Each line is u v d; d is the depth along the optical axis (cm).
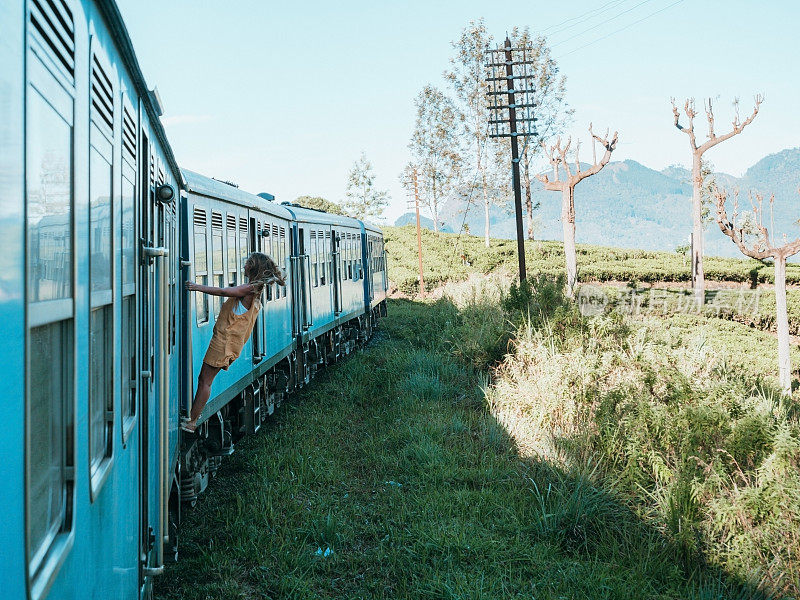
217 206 833
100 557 256
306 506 789
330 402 1329
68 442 212
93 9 253
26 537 164
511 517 771
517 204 2217
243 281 971
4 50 153
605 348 1308
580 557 693
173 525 623
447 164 5919
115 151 304
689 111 2906
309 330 1422
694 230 2898
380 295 2609
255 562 650
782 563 633
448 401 1317
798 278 3797
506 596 606
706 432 843
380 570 653
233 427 982
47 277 190
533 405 1108
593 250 5344
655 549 693
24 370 165
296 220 1371
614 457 895
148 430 405
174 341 591
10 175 156
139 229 389
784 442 745
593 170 2552
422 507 795
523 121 2284
